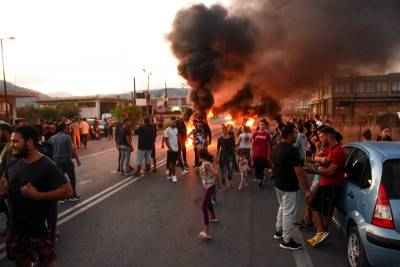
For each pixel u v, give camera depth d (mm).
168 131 10633
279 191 5336
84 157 16812
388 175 4129
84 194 8977
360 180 4645
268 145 9648
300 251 5180
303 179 5156
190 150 19703
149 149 11672
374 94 42219
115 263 4766
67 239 5703
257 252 5141
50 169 3279
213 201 7840
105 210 7449
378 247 3920
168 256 4996
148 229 6184
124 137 11820
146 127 11586
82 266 4672
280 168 5266
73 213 7219
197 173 6797
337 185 5188
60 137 7980
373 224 4027
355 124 22625
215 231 6078
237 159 11250
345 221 4844
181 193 9031
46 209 3332
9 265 4734
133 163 14617
